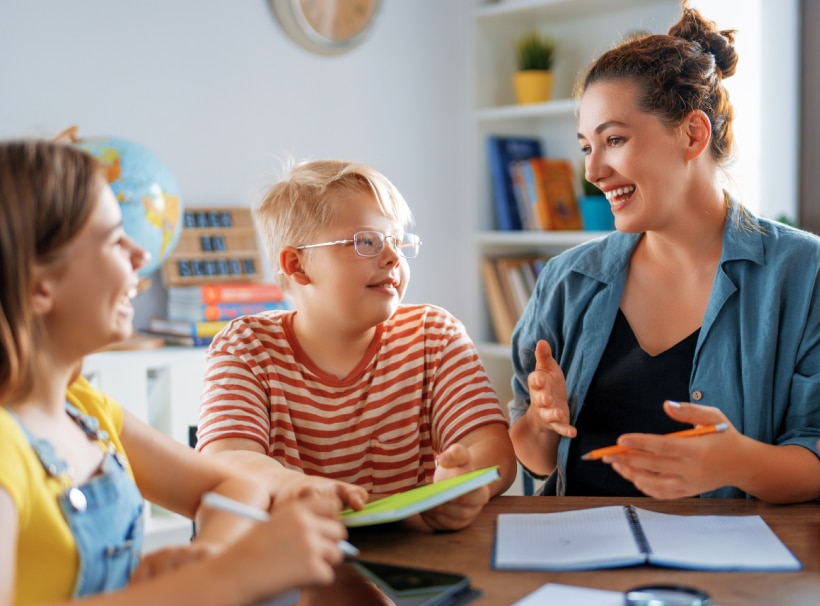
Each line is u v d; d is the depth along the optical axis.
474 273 3.47
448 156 3.48
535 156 3.52
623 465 1.12
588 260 1.59
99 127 2.73
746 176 2.88
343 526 1.05
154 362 2.45
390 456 1.46
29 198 0.88
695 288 1.49
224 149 2.96
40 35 2.62
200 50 2.90
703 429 1.14
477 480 1.12
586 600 0.92
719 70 1.51
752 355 1.41
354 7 3.15
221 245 2.87
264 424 1.40
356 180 1.46
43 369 0.93
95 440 1.02
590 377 1.53
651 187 1.42
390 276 1.44
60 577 0.90
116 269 0.94
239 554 0.81
